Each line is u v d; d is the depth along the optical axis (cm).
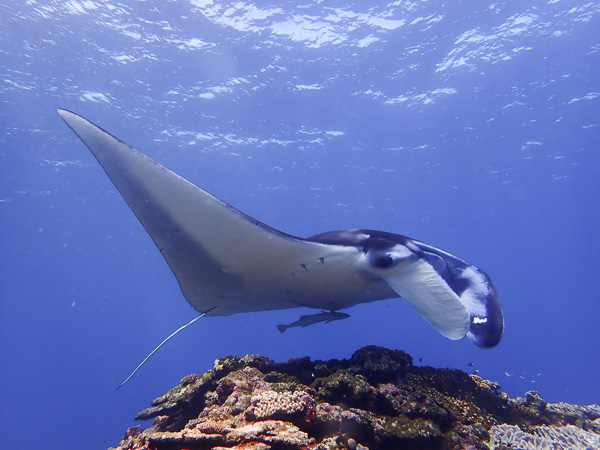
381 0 1374
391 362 357
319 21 1455
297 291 357
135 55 1512
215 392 333
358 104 1919
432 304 283
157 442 218
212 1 1330
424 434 284
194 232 323
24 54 1455
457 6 1396
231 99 1830
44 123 1884
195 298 374
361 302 377
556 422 412
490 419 353
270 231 313
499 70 1702
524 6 1388
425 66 1678
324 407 284
